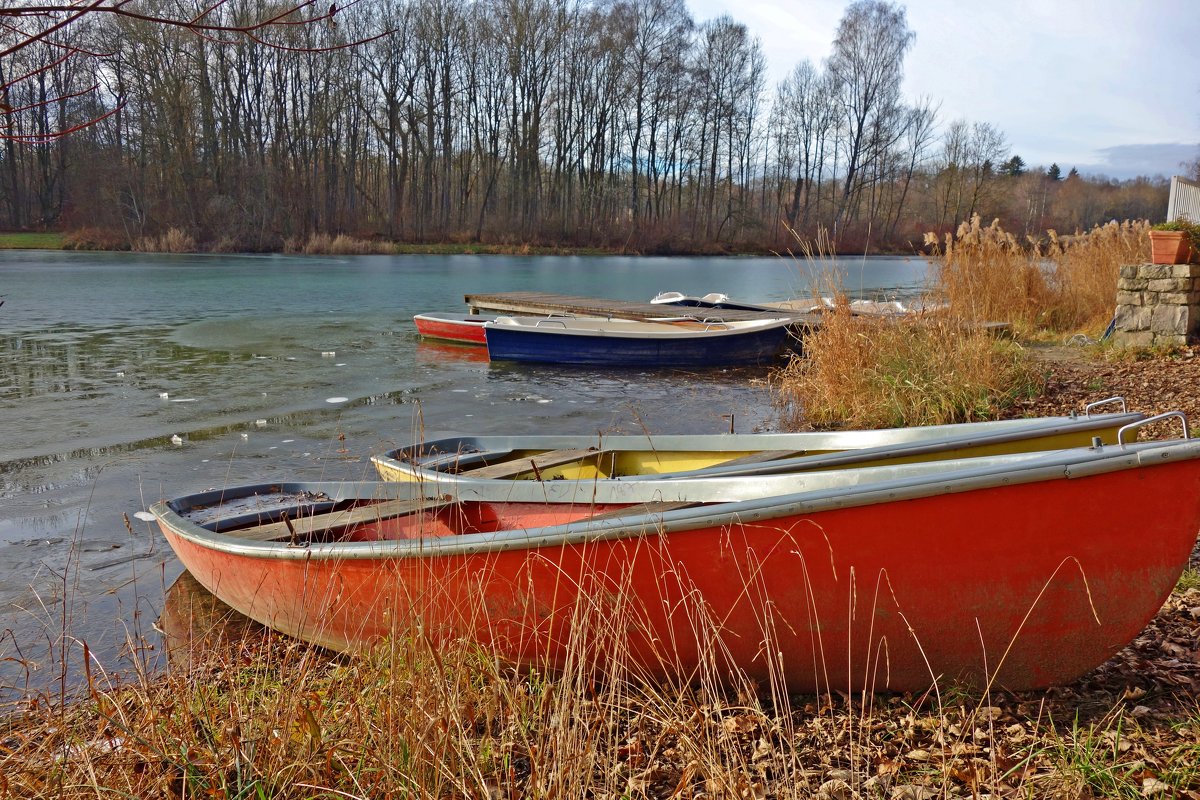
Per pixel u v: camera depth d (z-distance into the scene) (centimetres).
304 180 4759
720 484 373
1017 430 427
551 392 1098
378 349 1427
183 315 1788
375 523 455
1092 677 322
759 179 6081
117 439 798
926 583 294
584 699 296
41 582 472
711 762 256
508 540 325
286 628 403
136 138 4166
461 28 4972
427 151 5209
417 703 273
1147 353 990
